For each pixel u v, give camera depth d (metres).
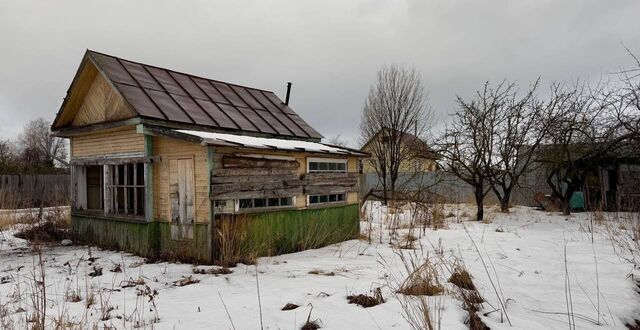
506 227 12.99
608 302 5.60
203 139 7.86
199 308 5.29
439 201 17.12
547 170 16.77
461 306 5.16
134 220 9.46
